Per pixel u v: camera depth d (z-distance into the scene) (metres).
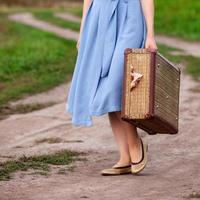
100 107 6.92
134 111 6.62
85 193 6.43
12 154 8.58
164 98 6.80
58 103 13.75
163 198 6.18
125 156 7.27
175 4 41.66
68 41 31.97
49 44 28.25
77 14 56.84
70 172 7.42
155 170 7.48
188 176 7.14
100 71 7.04
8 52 25.05
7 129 10.70
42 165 7.77
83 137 9.77
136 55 6.63
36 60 21.80
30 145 9.31
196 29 36.38
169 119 6.93
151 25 7.04
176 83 7.13
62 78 17.91
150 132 7.14
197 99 13.37
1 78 17.83
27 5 80.88
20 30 40.38
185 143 9.04
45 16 55.50
